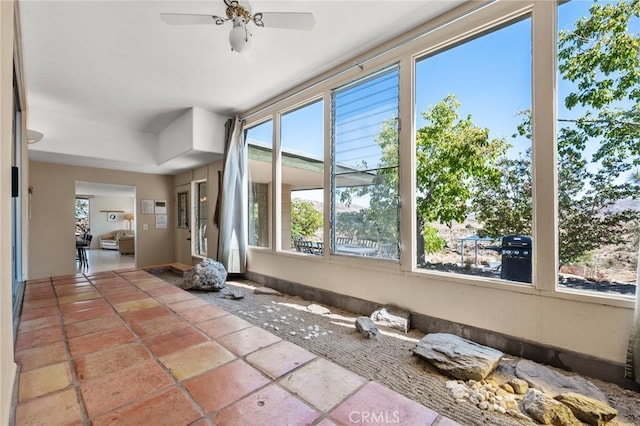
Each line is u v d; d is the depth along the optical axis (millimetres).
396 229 2811
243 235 4527
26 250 3406
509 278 2209
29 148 4055
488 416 1502
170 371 904
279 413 713
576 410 1479
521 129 2166
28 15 2248
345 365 2010
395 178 2818
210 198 5211
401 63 2713
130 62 2994
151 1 2152
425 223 2682
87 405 739
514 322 2105
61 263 4977
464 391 1690
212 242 5176
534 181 2037
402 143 2725
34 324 1302
